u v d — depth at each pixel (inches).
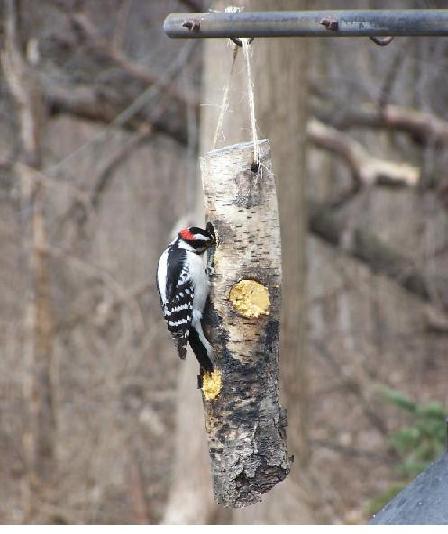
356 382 680.4
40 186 593.3
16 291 619.5
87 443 592.1
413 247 730.2
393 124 673.6
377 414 660.1
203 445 503.5
